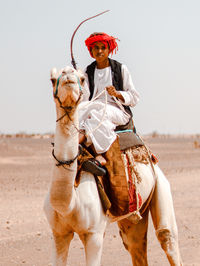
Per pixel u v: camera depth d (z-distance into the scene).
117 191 6.41
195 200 17.94
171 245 7.10
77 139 5.66
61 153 5.61
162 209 7.19
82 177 6.17
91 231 6.09
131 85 7.13
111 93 6.80
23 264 9.53
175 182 24.61
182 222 13.77
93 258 6.09
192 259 9.81
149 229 12.93
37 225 13.30
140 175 6.88
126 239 7.40
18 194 19.75
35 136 176.75
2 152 48.88
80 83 5.52
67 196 5.72
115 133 6.78
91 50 7.07
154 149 70.69
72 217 5.98
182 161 44.06
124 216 6.66
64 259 6.16
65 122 5.53
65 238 6.20
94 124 6.56
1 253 10.32
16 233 12.26
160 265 9.48
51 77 5.45
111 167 6.48
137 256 7.38
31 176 28.73
